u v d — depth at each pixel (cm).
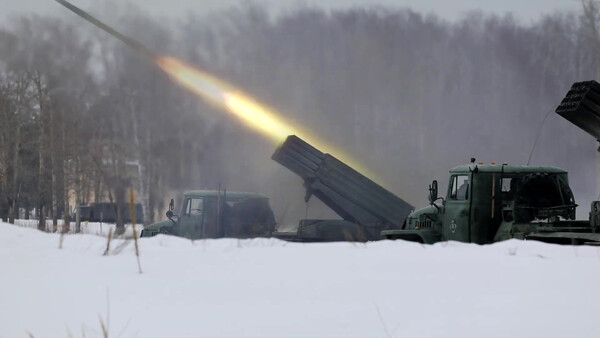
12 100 16425
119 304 1389
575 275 1770
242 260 2112
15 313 1306
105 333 1112
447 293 1488
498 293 1480
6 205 15438
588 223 4228
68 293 1512
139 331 1166
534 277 1725
